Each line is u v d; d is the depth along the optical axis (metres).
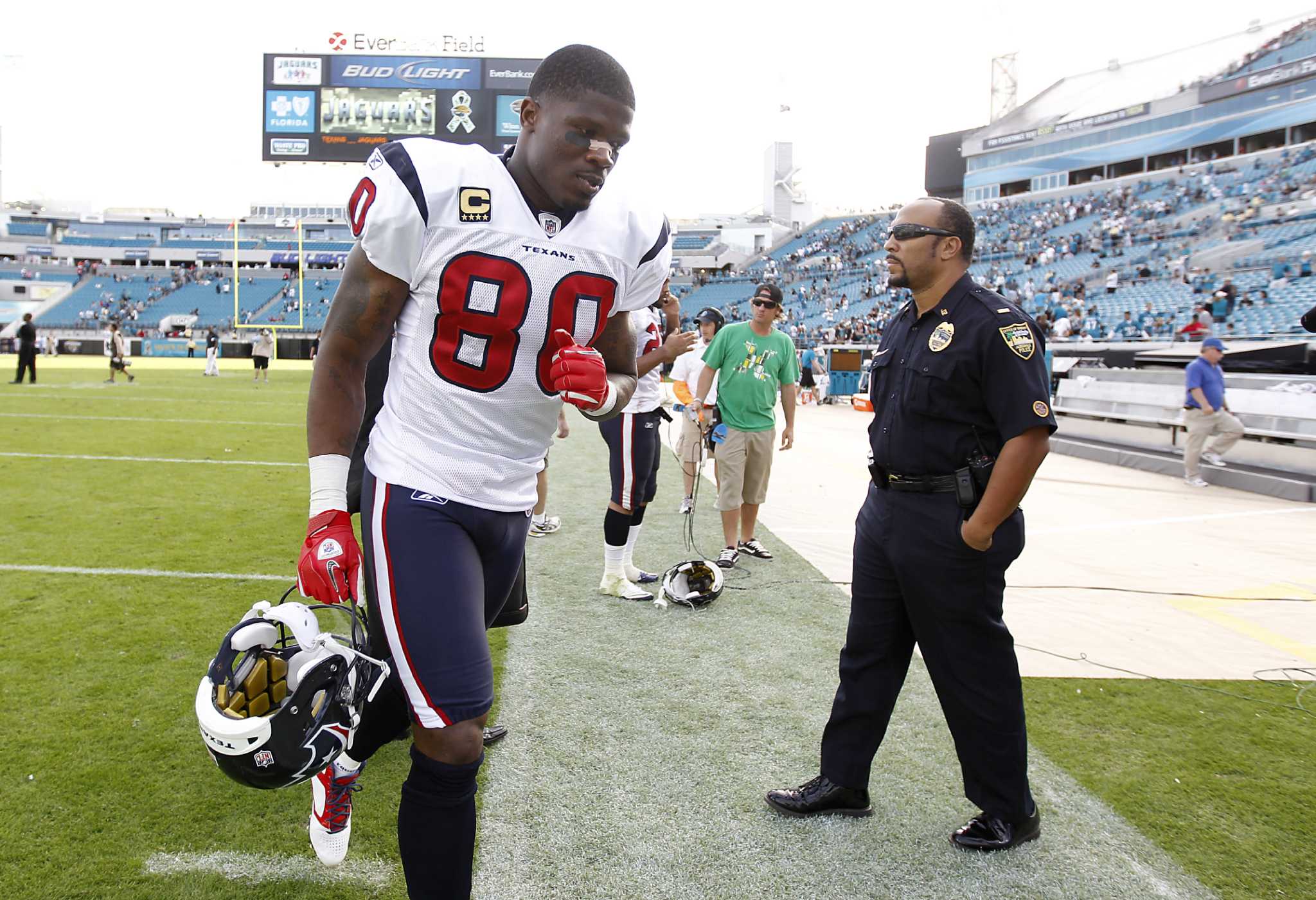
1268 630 4.29
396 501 1.77
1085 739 3.05
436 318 1.74
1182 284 27.61
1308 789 2.72
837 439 12.77
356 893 2.13
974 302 2.29
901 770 2.84
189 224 66.94
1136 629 4.27
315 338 38.75
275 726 1.58
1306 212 28.55
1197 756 2.94
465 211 1.69
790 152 65.31
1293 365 10.74
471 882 1.83
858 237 49.69
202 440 10.50
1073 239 35.50
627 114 1.68
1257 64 36.41
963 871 2.29
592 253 1.82
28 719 2.96
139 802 2.48
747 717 3.19
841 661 2.58
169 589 4.45
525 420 1.87
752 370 5.30
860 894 2.18
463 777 1.72
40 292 53.59
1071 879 2.26
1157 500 7.98
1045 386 2.20
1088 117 42.19
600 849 2.35
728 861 2.31
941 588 2.32
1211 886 2.23
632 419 4.55
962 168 50.97
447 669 1.69
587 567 5.31
